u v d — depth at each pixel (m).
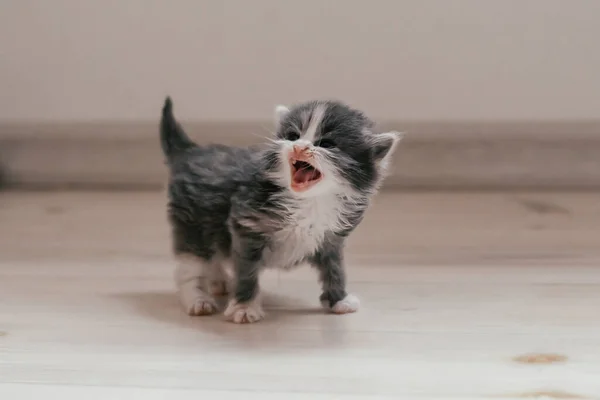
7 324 0.87
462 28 1.14
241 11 1.15
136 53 1.17
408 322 0.87
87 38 1.17
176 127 0.92
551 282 0.93
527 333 0.85
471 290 0.92
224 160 0.89
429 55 1.15
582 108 1.16
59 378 0.81
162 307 0.90
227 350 0.83
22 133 1.23
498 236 1.05
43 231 1.08
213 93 1.18
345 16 1.15
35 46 1.17
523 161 1.21
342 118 0.86
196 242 0.89
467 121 1.17
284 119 0.87
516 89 1.16
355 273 0.96
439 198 1.18
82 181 1.27
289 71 1.17
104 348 0.84
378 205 1.16
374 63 1.16
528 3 1.13
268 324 0.87
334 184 0.84
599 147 1.19
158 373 0.81
